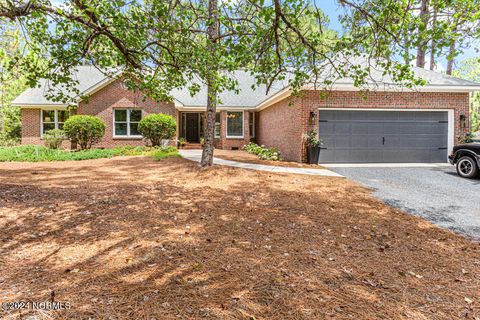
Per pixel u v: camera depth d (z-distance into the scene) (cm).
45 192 558
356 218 461
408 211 510
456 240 376
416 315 217
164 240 352
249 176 776
